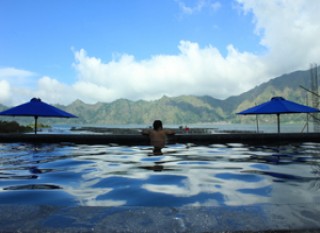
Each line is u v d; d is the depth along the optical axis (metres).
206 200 2.49
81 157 5.95
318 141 9.73
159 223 1.57
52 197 2.62
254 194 2.70
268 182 3.32
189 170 4.28
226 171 4.16
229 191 2.84
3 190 2.92
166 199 2.53
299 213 1.72
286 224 1.54
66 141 9.41
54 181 3.43
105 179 3.54
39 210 1.78
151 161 5.32
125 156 6.10
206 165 4.80
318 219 1.63
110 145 8.57
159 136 8.36
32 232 1.45
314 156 6.00
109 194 2.73
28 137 9.41
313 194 2.68
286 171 4.14
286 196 2.61
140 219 1.63
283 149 7.44
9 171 4.23
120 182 3.35
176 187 3.05
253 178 3.59
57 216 1.67
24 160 5.48
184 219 1.63
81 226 1.52
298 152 6.75
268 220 1.61
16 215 1.69
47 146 8.31
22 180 3.51
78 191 2.87
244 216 1.67
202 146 8.25
